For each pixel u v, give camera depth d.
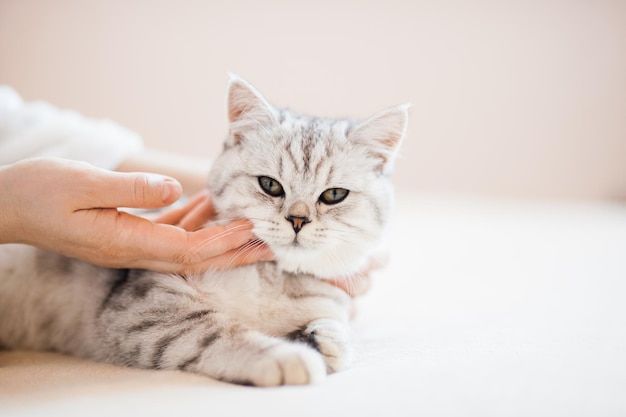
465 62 1.19
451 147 1.23
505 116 1.21
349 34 1.20
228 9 1.19
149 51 1.20
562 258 0.71
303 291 0.48
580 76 1.17
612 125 1.18
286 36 1.20
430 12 1.17
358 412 0.35
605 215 1.03
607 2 1.13
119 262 0.44
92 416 0.35
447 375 0.39
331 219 0.48
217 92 1.22
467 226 0.95
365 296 0.59
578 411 0.35
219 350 0.41
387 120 0.51
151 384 0.39
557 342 0.44
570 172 1.22
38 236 0.42
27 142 0.55
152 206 0.42
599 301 0.53
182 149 1.24
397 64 1.20
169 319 0.43
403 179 1.25
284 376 0.39
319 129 0.50
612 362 0.40
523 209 1.11
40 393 0.37
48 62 1.18
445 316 0.51
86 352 0.47
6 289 0.48
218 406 0.36
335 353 0.42
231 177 0.49
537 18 1.16
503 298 0.56
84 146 0.57
